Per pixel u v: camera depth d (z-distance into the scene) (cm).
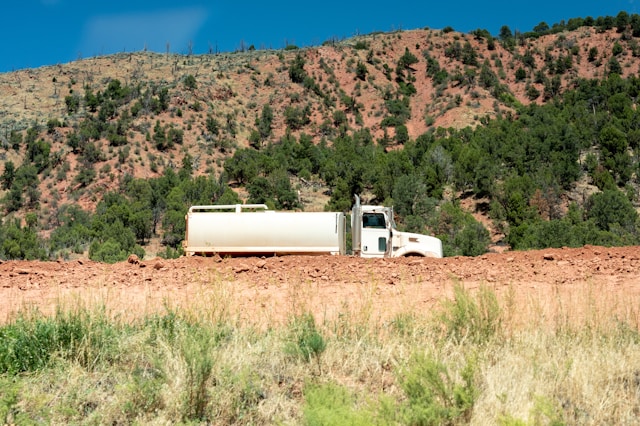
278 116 15575
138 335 621
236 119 14825
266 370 563
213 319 670
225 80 17000
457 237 4972
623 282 844
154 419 470
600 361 569
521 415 452
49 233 8031
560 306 707
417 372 464
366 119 16188
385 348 596
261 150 13000
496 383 507
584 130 9944
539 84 17850
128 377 545
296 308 748
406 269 904
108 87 14888
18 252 6050
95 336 607
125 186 9800
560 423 430
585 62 19275
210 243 1271
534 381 520
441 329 659
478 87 16788
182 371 514
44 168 10681
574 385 519
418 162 9512
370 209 1410
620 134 8825
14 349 579
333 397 442
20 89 15525
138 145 11556
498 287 830
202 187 8644
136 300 793
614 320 682
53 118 13362
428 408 423
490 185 7469
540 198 6650
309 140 13075
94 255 5178
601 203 5881
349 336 648
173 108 13762
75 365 564
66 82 16275
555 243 4353
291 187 9512
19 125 12850
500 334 639
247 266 913
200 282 838
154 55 19825
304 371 556
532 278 866
